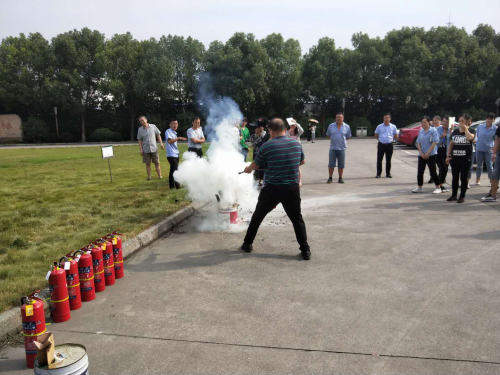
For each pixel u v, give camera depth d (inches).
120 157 787.4
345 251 218.5
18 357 129.9
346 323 142.8
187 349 129.5
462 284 172.9
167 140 383.9
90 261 166.4
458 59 1624.0
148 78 1653.5
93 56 1743.4
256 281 181.5
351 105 1812.3
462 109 1780.3
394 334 135.0
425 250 216.8
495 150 324.2
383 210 311.7
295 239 242.1
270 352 126.4
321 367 118.2
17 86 1672.0
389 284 174.4
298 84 1664.6
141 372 118.3
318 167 584.4
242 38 1681.8
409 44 1626.5
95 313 156.1
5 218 292.8
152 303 163.2
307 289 171.5
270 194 206.5
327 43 1670.8
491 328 137.3
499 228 254.8
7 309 150.4
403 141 880.3
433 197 358.6
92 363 123.3
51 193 393.4
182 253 223.0
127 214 296.0
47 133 1699.1
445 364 118.2
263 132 381.4
